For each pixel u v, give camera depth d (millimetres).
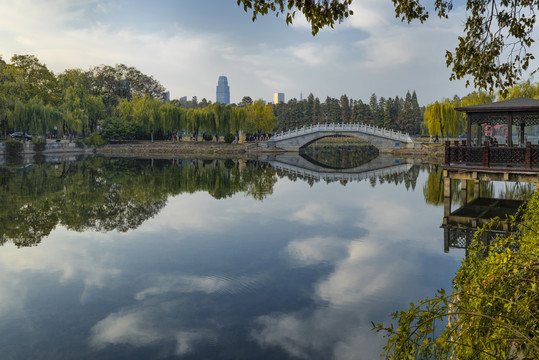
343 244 12148
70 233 13656
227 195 21812
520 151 14414
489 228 3396
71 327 7199
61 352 6398
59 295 8562
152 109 62688
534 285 2514
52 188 23797
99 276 9648
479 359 2227
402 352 2350
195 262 10570
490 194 20297
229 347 6492
